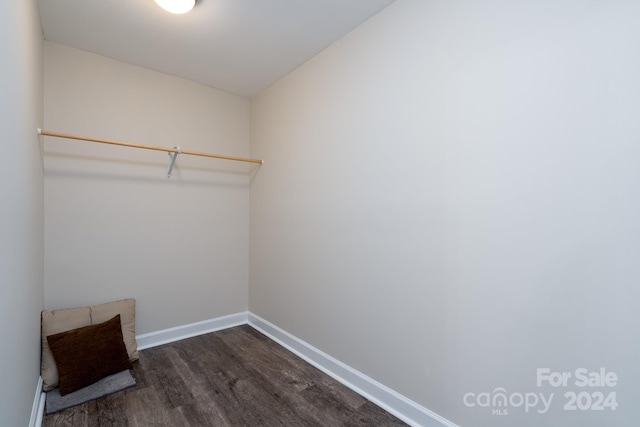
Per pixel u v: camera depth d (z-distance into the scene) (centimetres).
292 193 251
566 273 113
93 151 228
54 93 213
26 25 140
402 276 167
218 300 292
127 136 242
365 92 189
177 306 269
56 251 213
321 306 222
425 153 156
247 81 274
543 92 118
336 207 209
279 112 268
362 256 191
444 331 149
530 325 122
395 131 171
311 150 232
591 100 107
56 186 213
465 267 141
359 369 193
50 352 186
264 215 287
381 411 173
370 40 186
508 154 127
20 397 124
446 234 148
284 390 192
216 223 290
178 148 240
